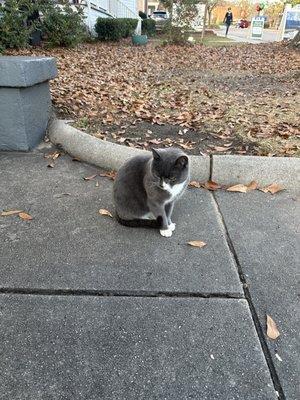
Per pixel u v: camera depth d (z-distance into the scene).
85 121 4.48
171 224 2.71
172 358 1.69
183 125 4.52
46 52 9.68
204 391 1.55
